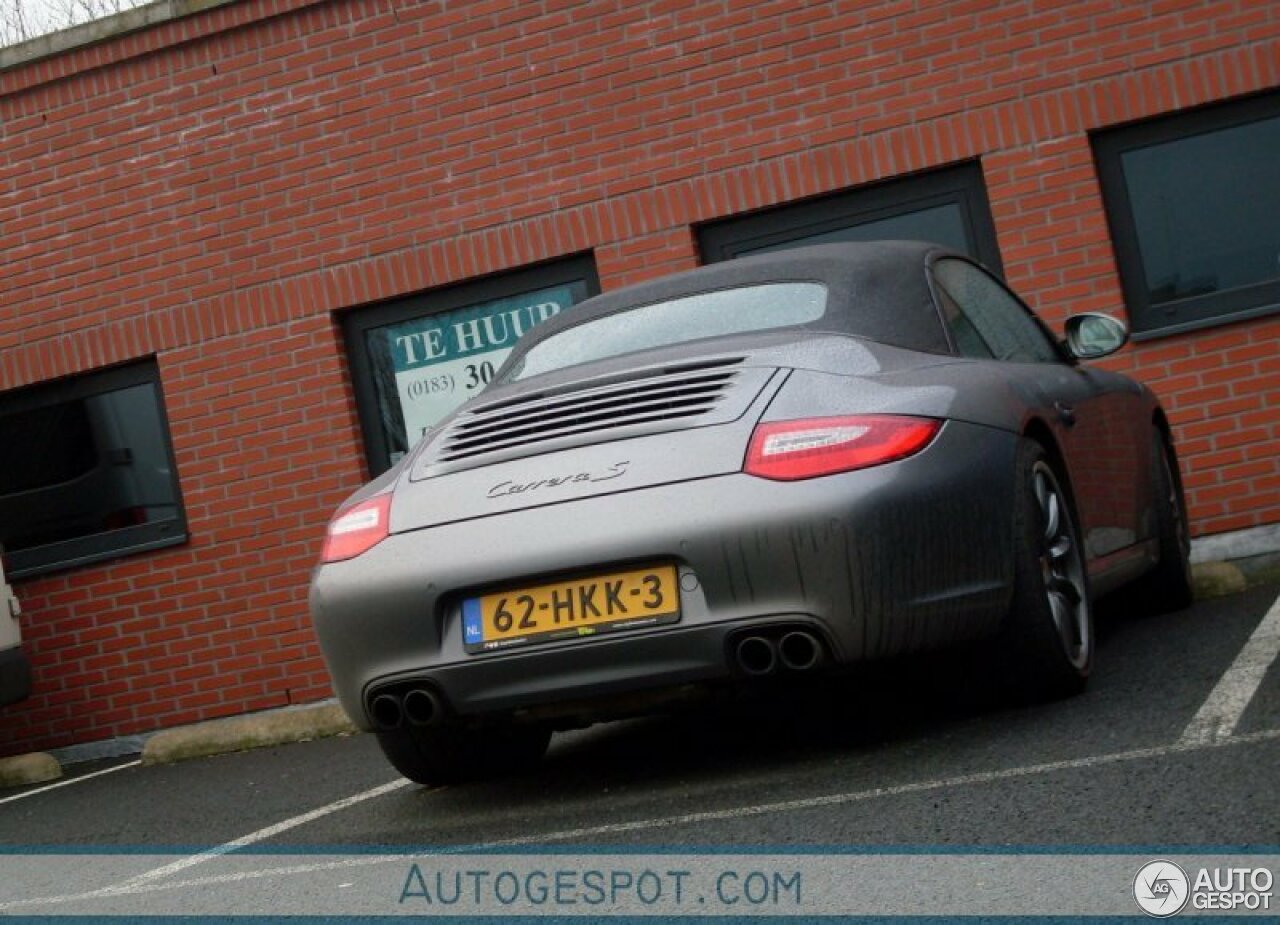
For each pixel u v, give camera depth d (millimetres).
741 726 5754
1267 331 8664
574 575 4445
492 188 9539
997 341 5547
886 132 9016
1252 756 3924
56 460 10414
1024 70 8859
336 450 9797
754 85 9172
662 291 5395
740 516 4293
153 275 10062
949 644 4457
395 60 9672
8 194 10297
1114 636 6473
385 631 4617
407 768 5367
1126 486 6133
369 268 9719
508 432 4766
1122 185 8891
